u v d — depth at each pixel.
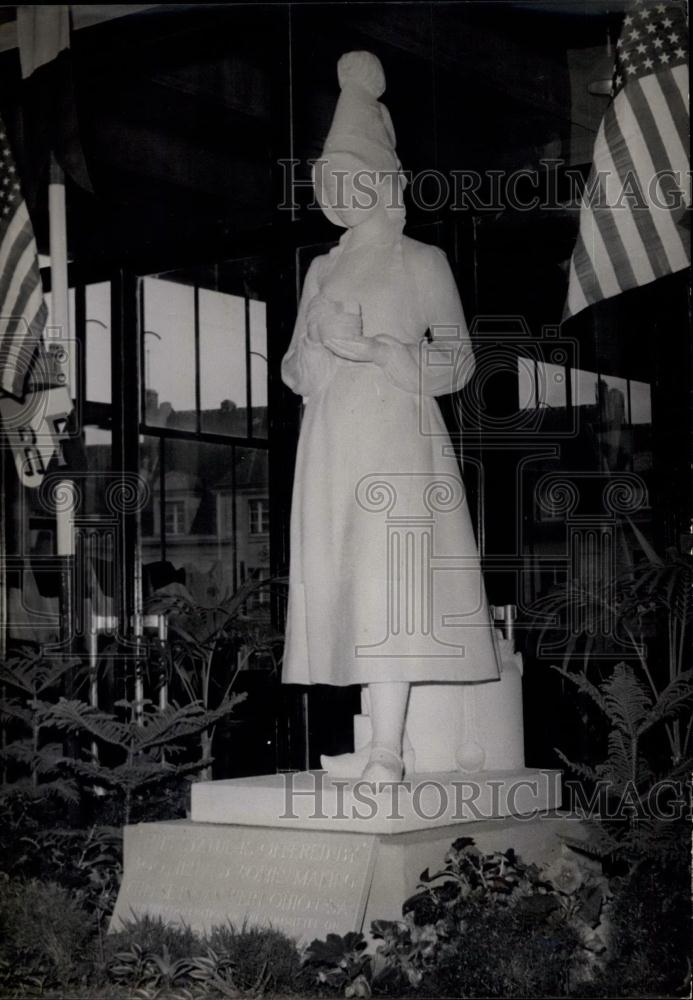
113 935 6.89
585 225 9.34
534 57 9.91
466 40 9.99
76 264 10.88
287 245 10.01
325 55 10.16
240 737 10.30
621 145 9.23
